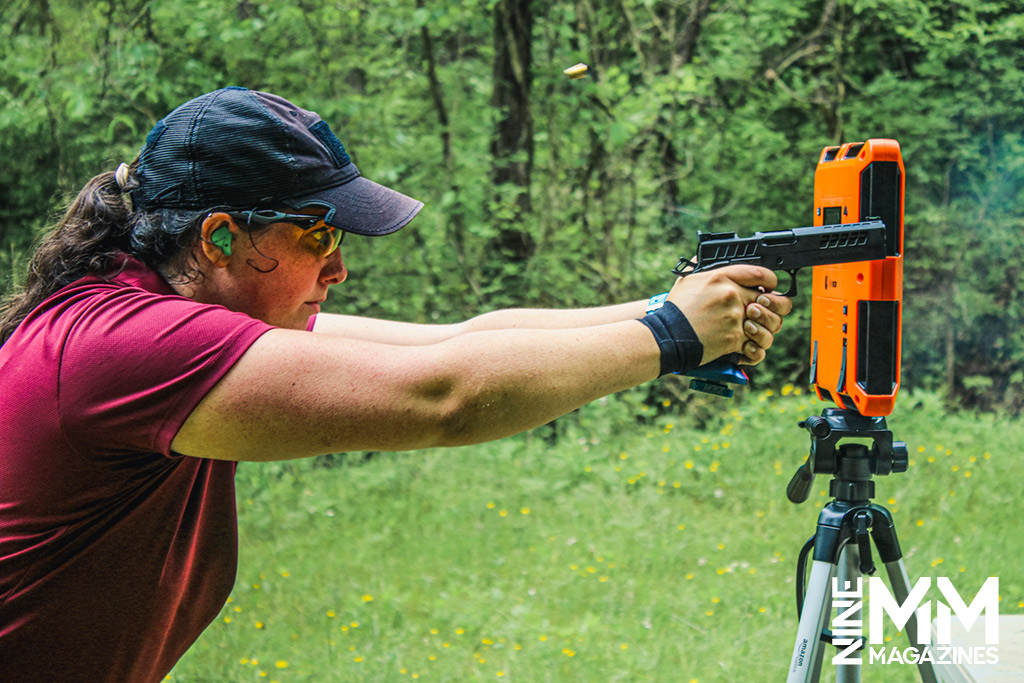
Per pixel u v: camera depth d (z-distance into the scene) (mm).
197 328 1099
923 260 7820
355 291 6562
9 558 1192
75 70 6305
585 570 3941
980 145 7723
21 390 1150
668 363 1180
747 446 5457
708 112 7660
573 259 6574
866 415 1668
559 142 6676
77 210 1281
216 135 1204
